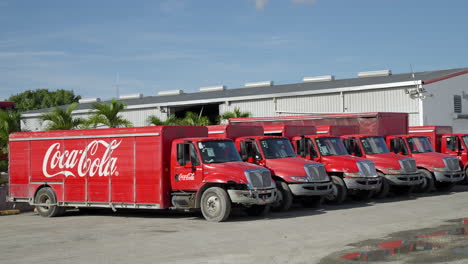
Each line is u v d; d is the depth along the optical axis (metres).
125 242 12.66
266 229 14.06
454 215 15.92
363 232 13.11
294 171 18.30
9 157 20.42
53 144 19.48
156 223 16.23
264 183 16.31
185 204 16.70
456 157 24.97
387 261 9.68
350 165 20.47
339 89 35.69
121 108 26.91
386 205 19.53
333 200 20.56
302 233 13.20
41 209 19.52
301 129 21.91
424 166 24.45
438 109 33.94
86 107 47.59
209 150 16.64
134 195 17.47
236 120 28.27
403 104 33.22
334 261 9.83
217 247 11.58
